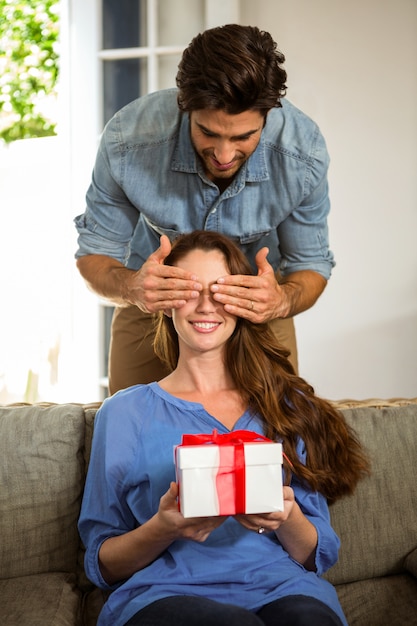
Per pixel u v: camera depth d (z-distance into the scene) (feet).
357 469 5.37
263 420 5.20
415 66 10.77
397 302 11.05
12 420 5.52
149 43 10.08
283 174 6.02
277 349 5.43
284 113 6.02
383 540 5.50
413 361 11.07
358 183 11.00
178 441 4.94
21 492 5.31
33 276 14.62
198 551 4.66
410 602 5.26
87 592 5.37
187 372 5.27
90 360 10.67
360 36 10.82
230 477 3.89
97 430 5.11
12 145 15.34
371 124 10.91
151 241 6.66
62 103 10.36
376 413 5.83
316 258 6.63
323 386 11.27
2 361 14.32
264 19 11.00
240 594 4.43
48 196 14.75
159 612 4.15
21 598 4.93
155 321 6.11
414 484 5.64
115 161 6.08
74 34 10.23
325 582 4.82
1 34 17.48
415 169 10.88
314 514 5.02
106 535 4.79
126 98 10.25
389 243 11.02
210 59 4.82
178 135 5.91
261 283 5.20
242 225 6.21
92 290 6.36
